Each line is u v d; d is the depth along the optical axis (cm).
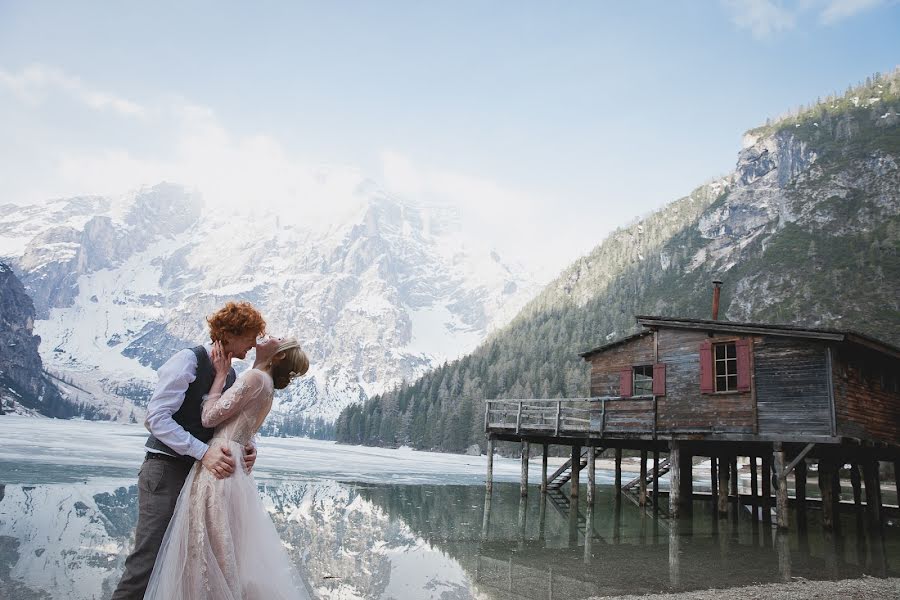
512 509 2514
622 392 2506
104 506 1722
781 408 2005
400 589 1054
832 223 17262
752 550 1638
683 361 2288
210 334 499
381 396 17812
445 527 1877
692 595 1073
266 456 5972
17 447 3959
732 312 16225
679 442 2272
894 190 16900
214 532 432
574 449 2828
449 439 13650
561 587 1129
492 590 1087
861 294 13738
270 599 459
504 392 14912
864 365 2147
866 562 1512
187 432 443
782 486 1948
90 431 9000
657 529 2031
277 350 506
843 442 1869
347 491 2888
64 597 835
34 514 1495
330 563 1220
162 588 411
